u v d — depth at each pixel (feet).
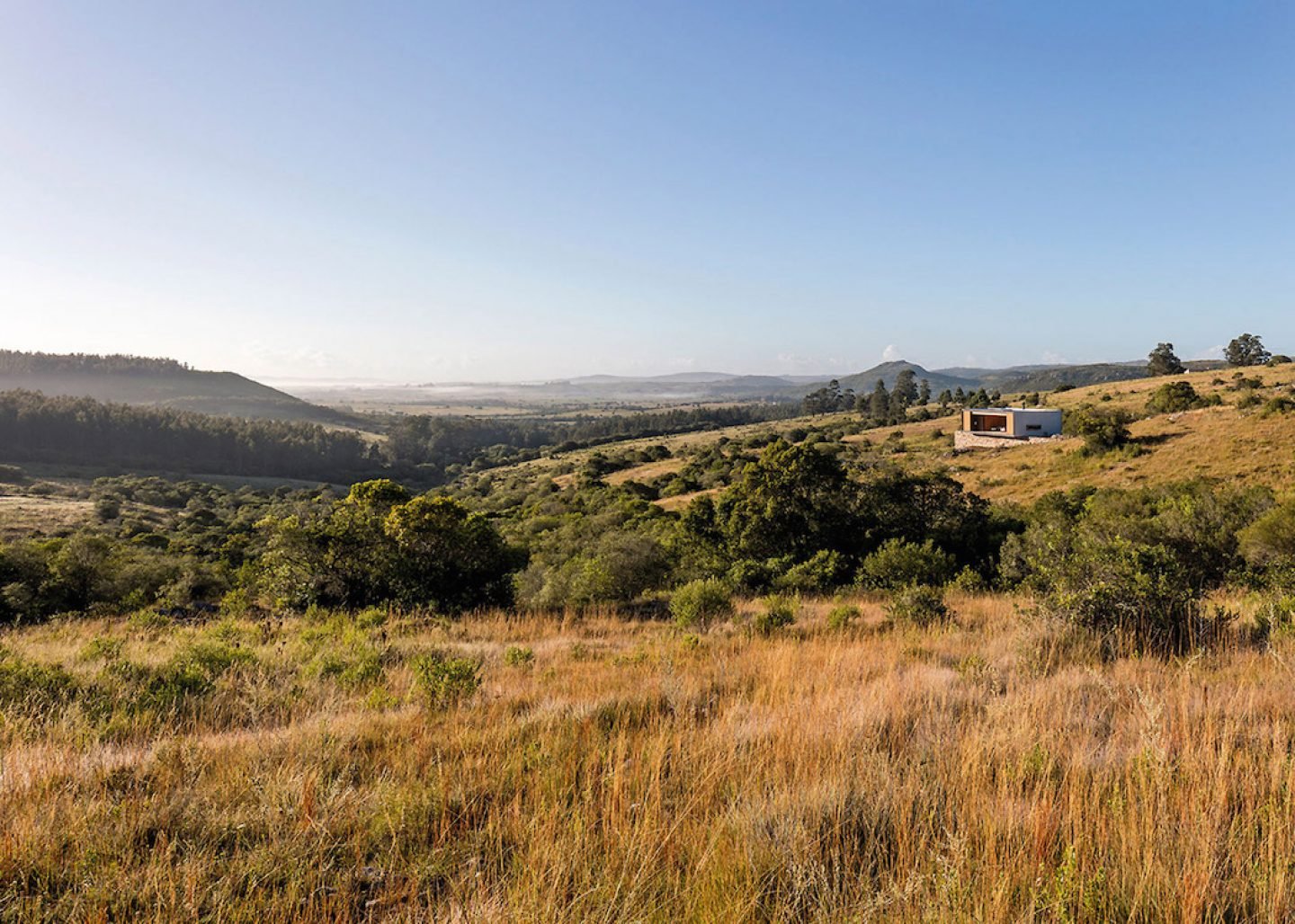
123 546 74.13
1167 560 25.05
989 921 7.70
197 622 45.42
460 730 15.89
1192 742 12.64
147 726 17.13
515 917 8.09
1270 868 8.49
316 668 24.91
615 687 21.12
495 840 10.63
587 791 11.25
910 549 58.13
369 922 8.61
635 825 10.32
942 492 79.87
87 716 17.30
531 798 11.74
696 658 26.14
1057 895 7.94
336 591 50.37
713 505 82.07
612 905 8.34
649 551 56.65
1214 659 20.65
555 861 9.31
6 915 8.57
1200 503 65.10
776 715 15.93
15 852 9.71
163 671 22.17
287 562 50.14
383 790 12.19
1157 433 159.63
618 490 229.66
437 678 20.56
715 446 370.73
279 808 11.44
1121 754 12.89
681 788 12.36
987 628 29.89
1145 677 18.13
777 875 9.18
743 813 10.86
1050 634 24.11
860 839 10.45
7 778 12.46
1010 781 11.59
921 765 12.57
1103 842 9.57
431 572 50.14
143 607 54.54
